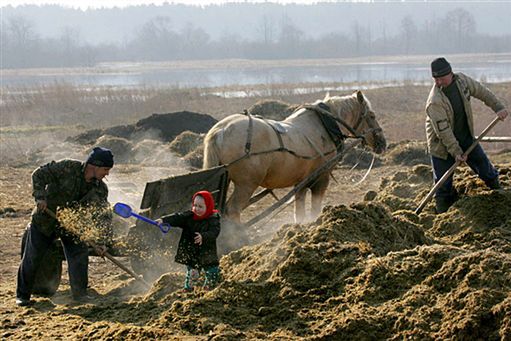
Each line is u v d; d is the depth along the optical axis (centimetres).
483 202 907
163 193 927
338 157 1141
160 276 891
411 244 798
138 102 3834
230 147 1000
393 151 1997
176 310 680
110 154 807
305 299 675
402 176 1137
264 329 645
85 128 3130
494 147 2192
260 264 779
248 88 5366
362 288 670
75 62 15525
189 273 766
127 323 712
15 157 2219
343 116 1196
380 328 614
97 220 814
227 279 786
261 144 1020
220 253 998
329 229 764
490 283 618
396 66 10650
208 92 4784
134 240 910
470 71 7581
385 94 4228
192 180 957
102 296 861
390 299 656
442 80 917
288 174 1070
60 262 870
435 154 961
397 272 679
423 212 976
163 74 9612
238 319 662
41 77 9612
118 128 2497
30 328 712
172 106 3794
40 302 820
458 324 587
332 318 639
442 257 684
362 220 790
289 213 1377
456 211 919
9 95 4672
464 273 641
